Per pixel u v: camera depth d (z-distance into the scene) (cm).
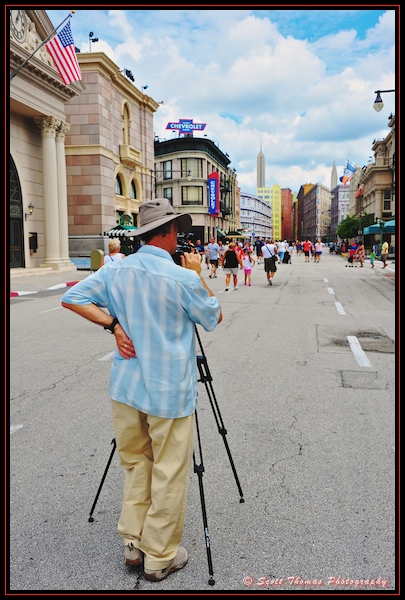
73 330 977
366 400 518
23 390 573
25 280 2139
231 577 243
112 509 308
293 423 452
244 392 552
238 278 2169
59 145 2759
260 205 19188
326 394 541
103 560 258
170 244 248
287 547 266
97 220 3266
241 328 962
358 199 8844
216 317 243
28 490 332
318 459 375
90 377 629
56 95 2652
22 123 2502
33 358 737
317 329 937
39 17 2391
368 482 337
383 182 6178
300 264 3344
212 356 732
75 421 466
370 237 5553
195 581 240
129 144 3931
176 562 249
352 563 252
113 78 3481
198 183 6328
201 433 429
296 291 1602
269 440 413
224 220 8056
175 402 230
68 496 324
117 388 237
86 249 3250
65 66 1895
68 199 3284
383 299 1373
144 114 4203
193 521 293
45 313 1211
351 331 912
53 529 286
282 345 802
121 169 3719
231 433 429
